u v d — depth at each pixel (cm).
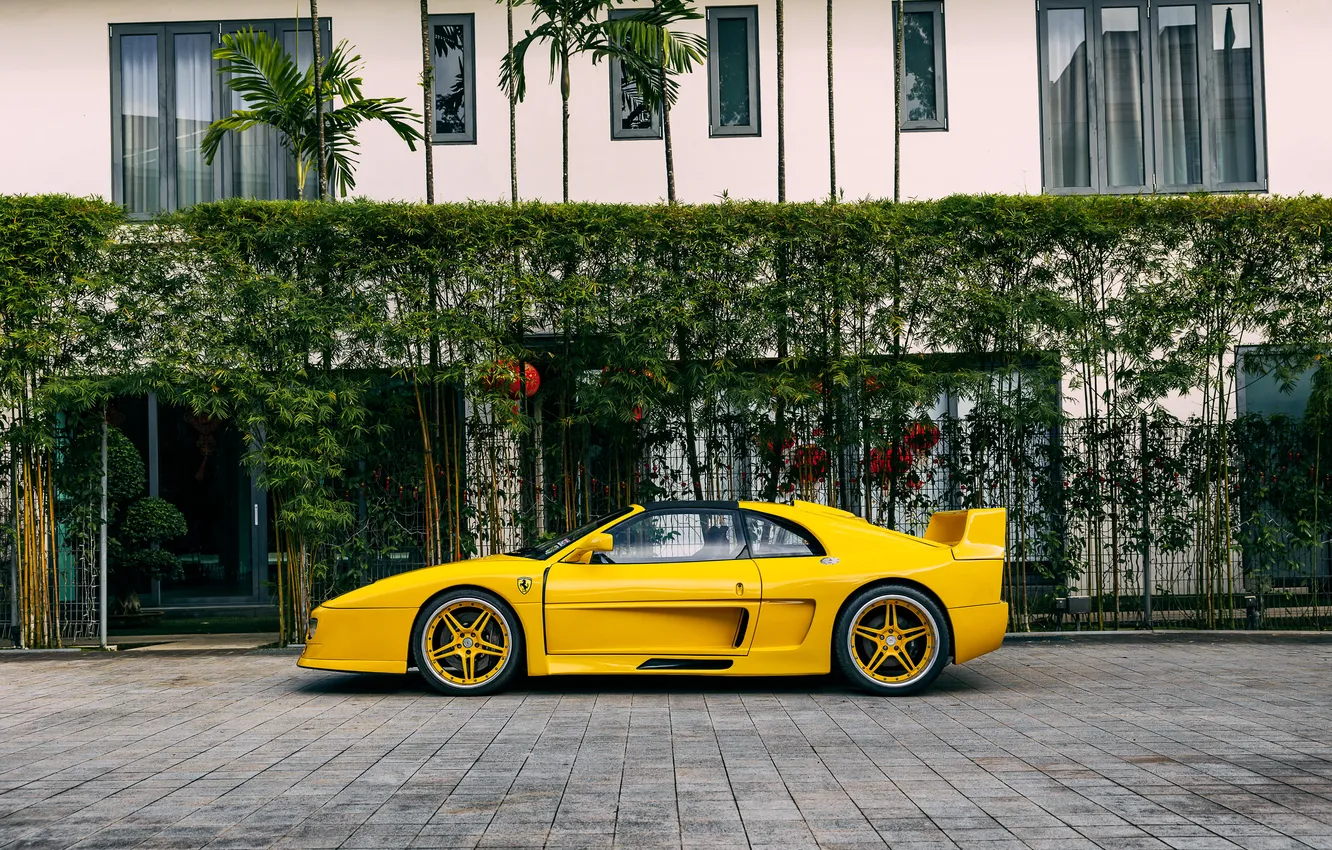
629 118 1276
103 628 916
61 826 382
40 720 594
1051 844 353
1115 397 919
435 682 661
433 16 1288
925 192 1266
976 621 658
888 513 917
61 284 891
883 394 888
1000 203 891
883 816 388
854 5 1273
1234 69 1268
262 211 895
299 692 686
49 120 1290
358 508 915
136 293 890
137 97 1298
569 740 527
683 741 523
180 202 1296
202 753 503
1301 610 941
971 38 1272
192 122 1301
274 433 885
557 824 380
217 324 882
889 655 659
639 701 641
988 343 909
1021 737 527
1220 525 932
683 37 1062
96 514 924
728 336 891
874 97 1268
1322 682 691
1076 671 744
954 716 586
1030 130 1268
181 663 834
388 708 623
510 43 1115
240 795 424
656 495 915
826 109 1268
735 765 471
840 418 896
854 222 884
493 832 372
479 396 877
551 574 663
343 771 464
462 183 1276
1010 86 1269
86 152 1290
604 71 1275
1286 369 913
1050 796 414
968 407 935
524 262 892
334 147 1160
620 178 1270
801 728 555
